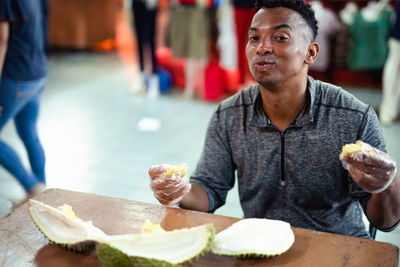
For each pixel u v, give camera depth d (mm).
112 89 4977
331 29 4121
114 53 6938
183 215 1113
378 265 902
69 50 7133
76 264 915
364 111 1212
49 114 4043
